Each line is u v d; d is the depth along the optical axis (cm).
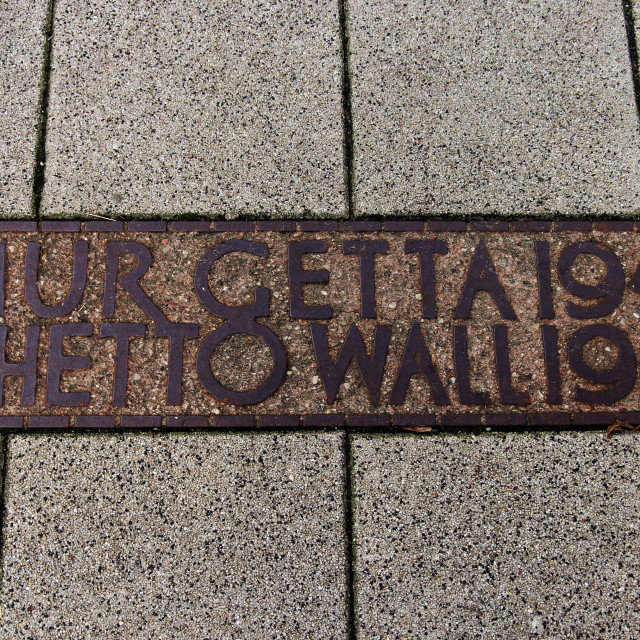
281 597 139
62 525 140
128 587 139
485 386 142
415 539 140
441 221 145
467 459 141
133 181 145
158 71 147
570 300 144
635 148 146
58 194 145
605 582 139
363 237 145
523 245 145
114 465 141
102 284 144
